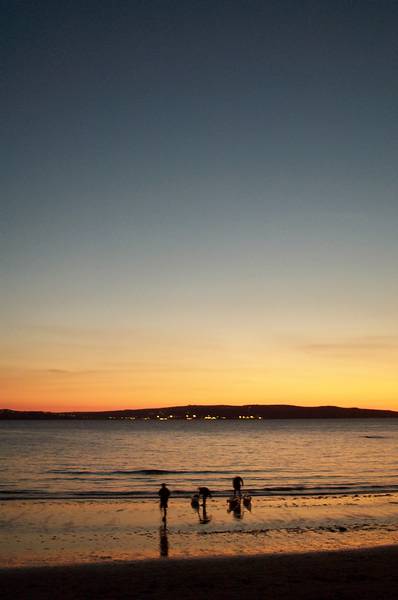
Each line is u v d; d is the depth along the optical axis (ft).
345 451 257.75
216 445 310.86
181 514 86.38
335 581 46.83
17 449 269.85
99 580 48.14
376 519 82.12
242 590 44.39
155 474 153.89
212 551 62.49
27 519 81.97
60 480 139.13
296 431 588.09
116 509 91.04
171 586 45.83
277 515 85.25
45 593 44.27
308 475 151.84
